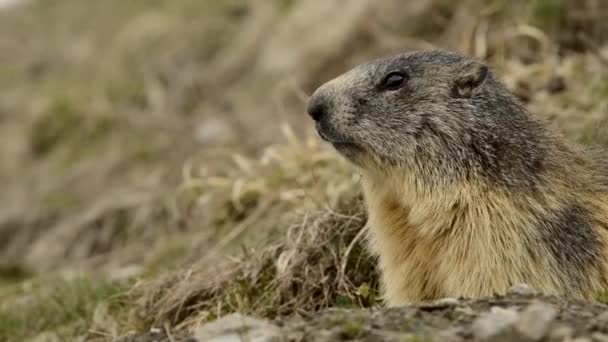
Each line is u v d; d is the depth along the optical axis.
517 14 16.02
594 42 15.07
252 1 24.67
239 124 19.83
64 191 21.03
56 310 11.97
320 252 9.98
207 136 20.00
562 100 12.98
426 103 8.45
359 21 19.12
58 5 30.50
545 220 8.00
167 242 14.56
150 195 17.67
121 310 10.89
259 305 9.88
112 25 27.45
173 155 20.17
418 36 17.97
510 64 14.74
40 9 30.72
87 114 23.20
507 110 8.44
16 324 12.08
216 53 23.59
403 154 8.45
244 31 23.58
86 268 16.39
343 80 8.73
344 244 9.93
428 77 8.53
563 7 15.57
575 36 15.42
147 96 23.03
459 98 8.44
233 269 10.27
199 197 15.02
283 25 22.16
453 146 8.32
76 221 18.64
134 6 27.67
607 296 7.70
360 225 10.01
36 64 27.39
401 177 8.49
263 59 21.66
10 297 13.52
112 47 26.20
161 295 10.59
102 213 17.78
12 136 24.30
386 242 8.67
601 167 8.70
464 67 8.49
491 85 8.54
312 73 19.39
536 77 14.26
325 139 8.73
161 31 25.30
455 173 8.27
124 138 21.97
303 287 9.80
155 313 10.41
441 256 8.26
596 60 14.09
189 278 10.53
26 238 19.78
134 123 22.25
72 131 23.22
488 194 8.12
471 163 8.24
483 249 8.02
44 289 13.08
